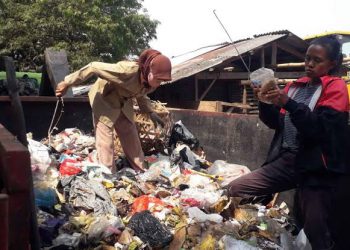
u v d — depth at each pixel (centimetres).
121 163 459
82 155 465
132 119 440
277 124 318
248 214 351
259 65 1419
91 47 1906
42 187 336
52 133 530
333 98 268
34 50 1998
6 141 166
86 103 549
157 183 406
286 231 334
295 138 306
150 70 378
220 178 423
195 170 452
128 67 386
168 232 304
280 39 1341
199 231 310
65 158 427
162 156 489
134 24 2103
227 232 314
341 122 266
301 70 1502
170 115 532
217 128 494
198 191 375
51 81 558
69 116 541
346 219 317
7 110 453
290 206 380
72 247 279
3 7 2038
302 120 256
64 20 1941
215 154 497
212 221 327
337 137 267
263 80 260
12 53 2075
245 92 1243
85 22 1884
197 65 1314
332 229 326
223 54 1350
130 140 441
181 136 512
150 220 308
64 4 1922
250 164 439
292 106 258
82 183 355
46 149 408
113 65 390
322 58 273
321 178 273
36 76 920
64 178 366
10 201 151
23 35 1994
